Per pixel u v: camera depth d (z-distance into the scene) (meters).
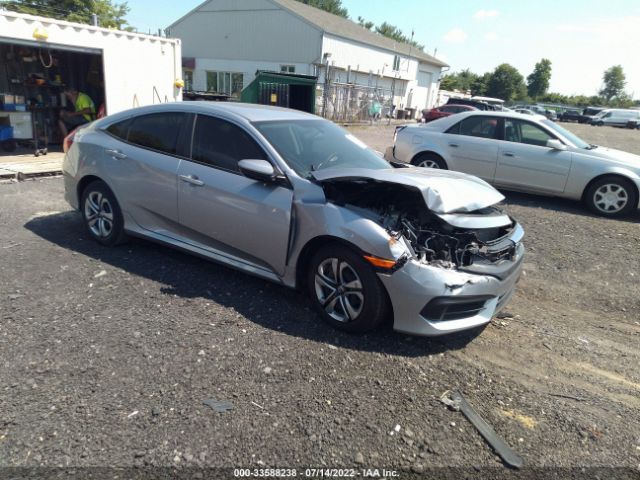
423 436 2.52
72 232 5.27
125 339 3.20
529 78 95.56
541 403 2.89
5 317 3.38
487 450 2.46
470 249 3.37
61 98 11.88
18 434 2.34
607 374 3.28
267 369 2.97
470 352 3.41
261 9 31.34
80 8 37.81
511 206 7.82
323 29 29.47
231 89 34.22
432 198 3.32
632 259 5.51
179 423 2.47
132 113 4.66
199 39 34.78
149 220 4.46
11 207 6.09
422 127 9.04
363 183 3.65
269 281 3.94
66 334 3.21
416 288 3.12
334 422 2.56
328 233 3.35
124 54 11.23
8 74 11.04
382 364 3.13
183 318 3.52
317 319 3.64
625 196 7.34
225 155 3.97
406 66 40.84
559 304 4.39
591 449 2.53
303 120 4.45
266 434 2.44
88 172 4.78
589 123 47.25
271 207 3.62
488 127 8.36
